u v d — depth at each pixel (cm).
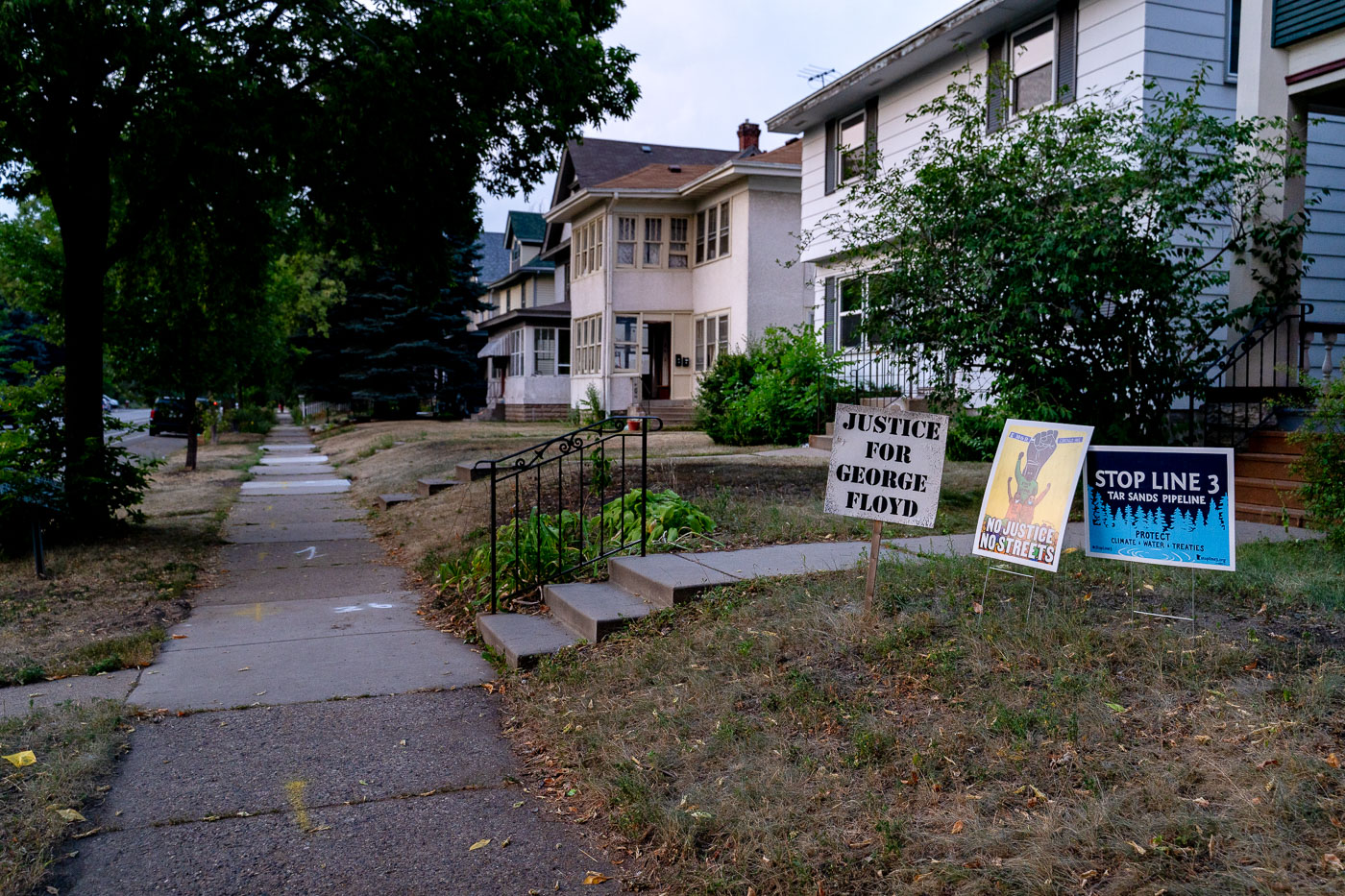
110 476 1105
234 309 1461
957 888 302
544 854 372
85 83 979
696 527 807
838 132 1877
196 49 934
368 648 671
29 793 412
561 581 743
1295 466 679
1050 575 574
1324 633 453
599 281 2739
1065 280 803
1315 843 292
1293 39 906
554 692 536
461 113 1102
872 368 1714
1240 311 886
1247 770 332
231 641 696
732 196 2470
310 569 971
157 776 446
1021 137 914
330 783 439
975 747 378
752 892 323
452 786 436
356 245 1295
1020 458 531
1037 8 1347
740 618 563
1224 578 548
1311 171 1192
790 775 382
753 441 1745
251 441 3148
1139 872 290
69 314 1095
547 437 2130
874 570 523
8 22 800
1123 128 943
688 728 443
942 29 1436
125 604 793
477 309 3822
